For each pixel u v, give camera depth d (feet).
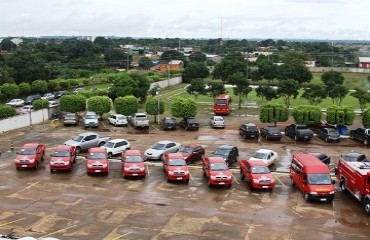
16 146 131.85
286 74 304.71
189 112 164.35
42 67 332.60
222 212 77.82
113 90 220.84
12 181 95.50
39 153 110.42
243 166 98.02
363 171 80.94
